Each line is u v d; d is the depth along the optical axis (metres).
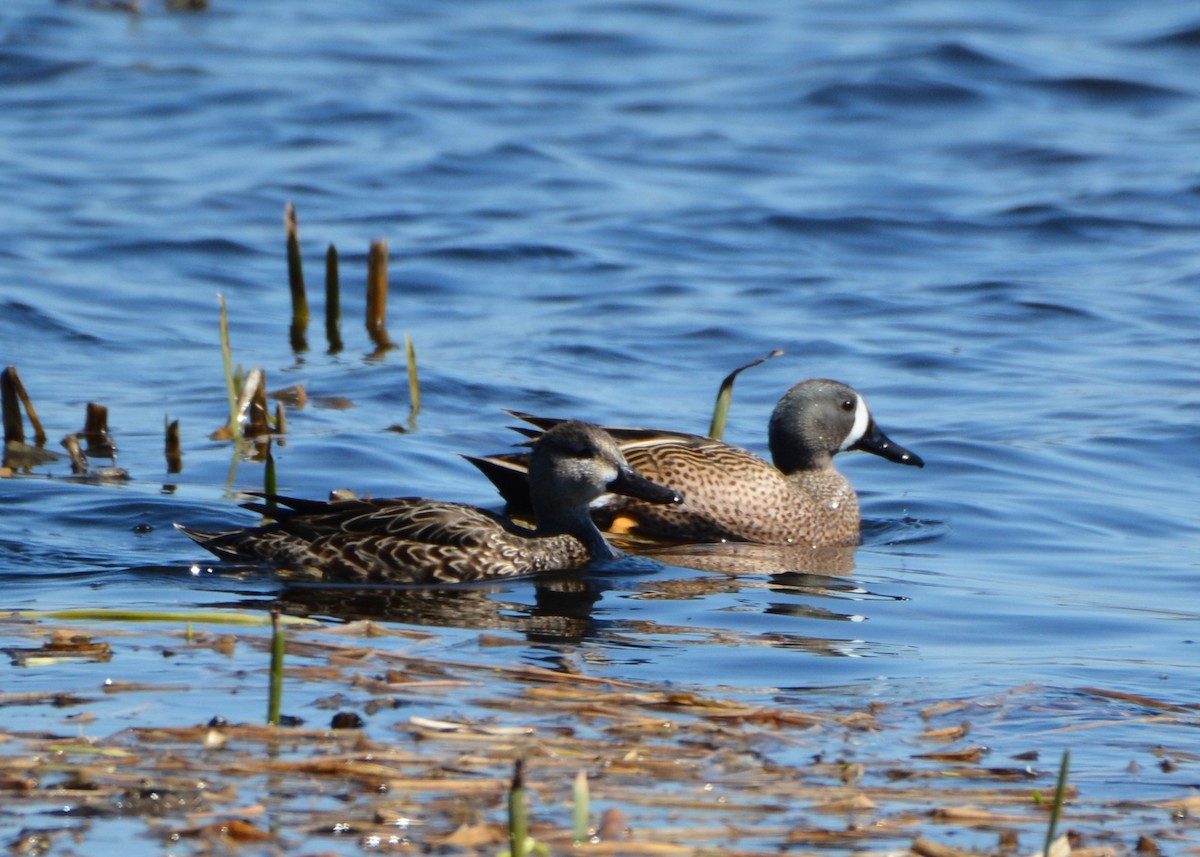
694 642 11.03
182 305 22.31
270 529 13.04
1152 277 24.42
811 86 35.44
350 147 31.25
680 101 35.12
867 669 10.45
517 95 35.53
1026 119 34.00
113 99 34.03
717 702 9.28
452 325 21.97
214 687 9.29
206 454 16.09
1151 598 12.58
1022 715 9.47
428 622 11.41
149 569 12.59
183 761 8.02
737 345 21.09
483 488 15.78
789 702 9.55
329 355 20.34
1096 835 7.76
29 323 20.80
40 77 35.66
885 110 34.56
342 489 14.92
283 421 16.92
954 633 11.50
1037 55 37.97
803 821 7.71
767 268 24.97
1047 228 27.16
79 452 15.49
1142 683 10.24
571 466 13.74
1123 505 15.41
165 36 39.81
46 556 12.86
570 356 20.47
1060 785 7.09
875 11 43.31
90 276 23.27
